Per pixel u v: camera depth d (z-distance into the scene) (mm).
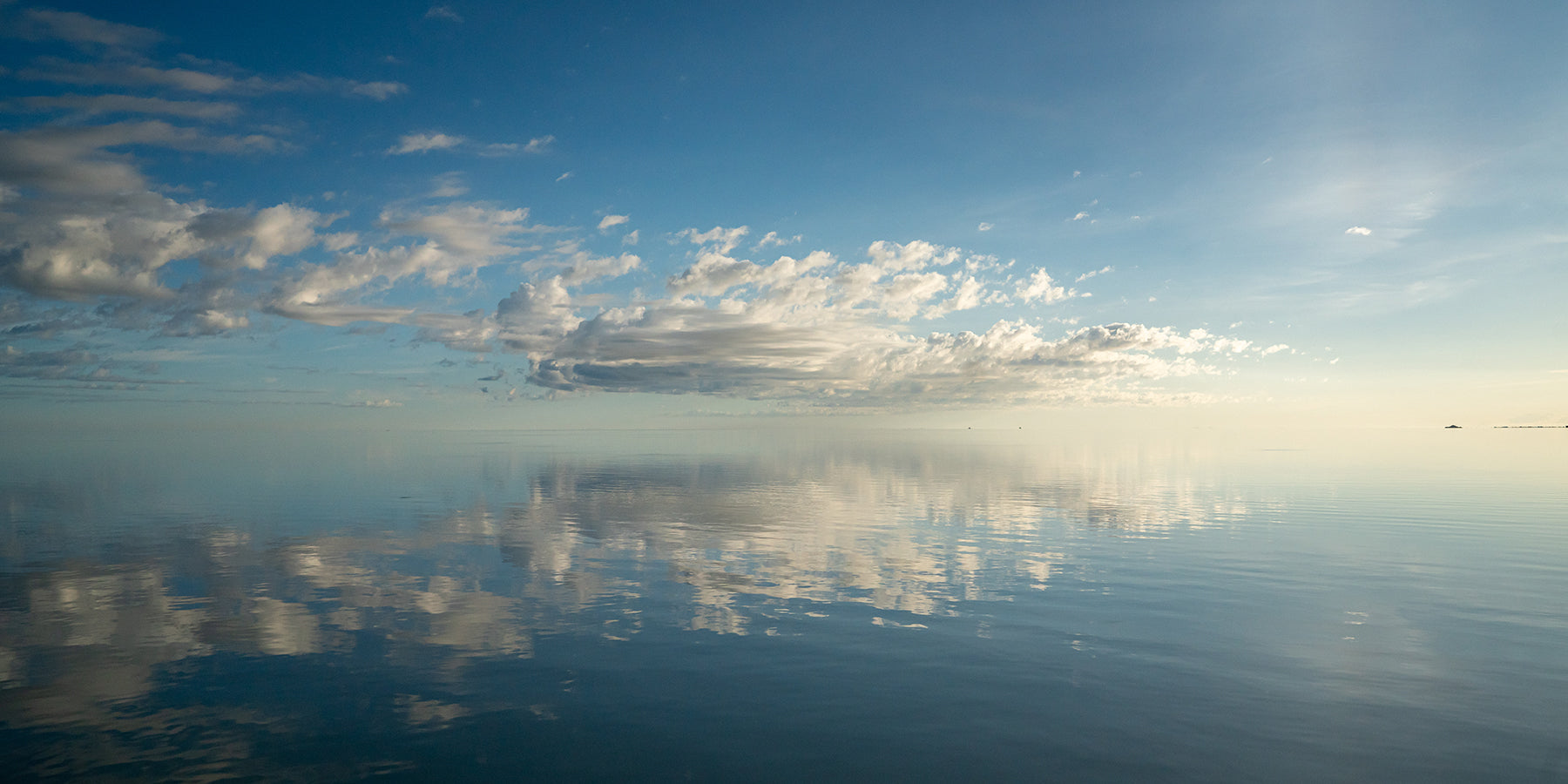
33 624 11297
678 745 7266
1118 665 9562
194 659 9688
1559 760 6883
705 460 57469
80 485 33344
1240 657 9844
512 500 28266
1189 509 25484
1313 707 8148
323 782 6488
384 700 8375
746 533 20281
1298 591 13461
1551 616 11773
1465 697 8430
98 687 8719
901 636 10812
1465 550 17516
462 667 9453
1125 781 6535
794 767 6820
